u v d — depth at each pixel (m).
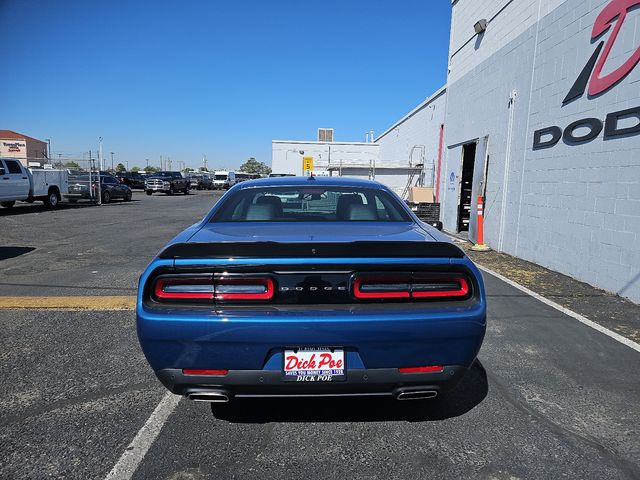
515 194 8.66
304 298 2.36
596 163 6.26
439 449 2.57
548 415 2.95
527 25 8.27
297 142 43.22
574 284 6.43
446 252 2.46
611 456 2.52
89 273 7.10
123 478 2.30
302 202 3.57
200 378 2.37
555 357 3.88
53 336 4.29
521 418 2.91
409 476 2.34
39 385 3.31
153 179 38.81
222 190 53.75
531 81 8.10
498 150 9.47
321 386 2.36
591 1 6.42
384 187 3.96
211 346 2.31
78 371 3.55
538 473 2.37
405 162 23.25
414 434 2.73
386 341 2.31
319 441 2.65
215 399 2.43
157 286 2.39
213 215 3.46
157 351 2.36
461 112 12.14
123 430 2.74
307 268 2.36
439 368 2.41
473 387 3.33
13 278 6.74
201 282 2.36
